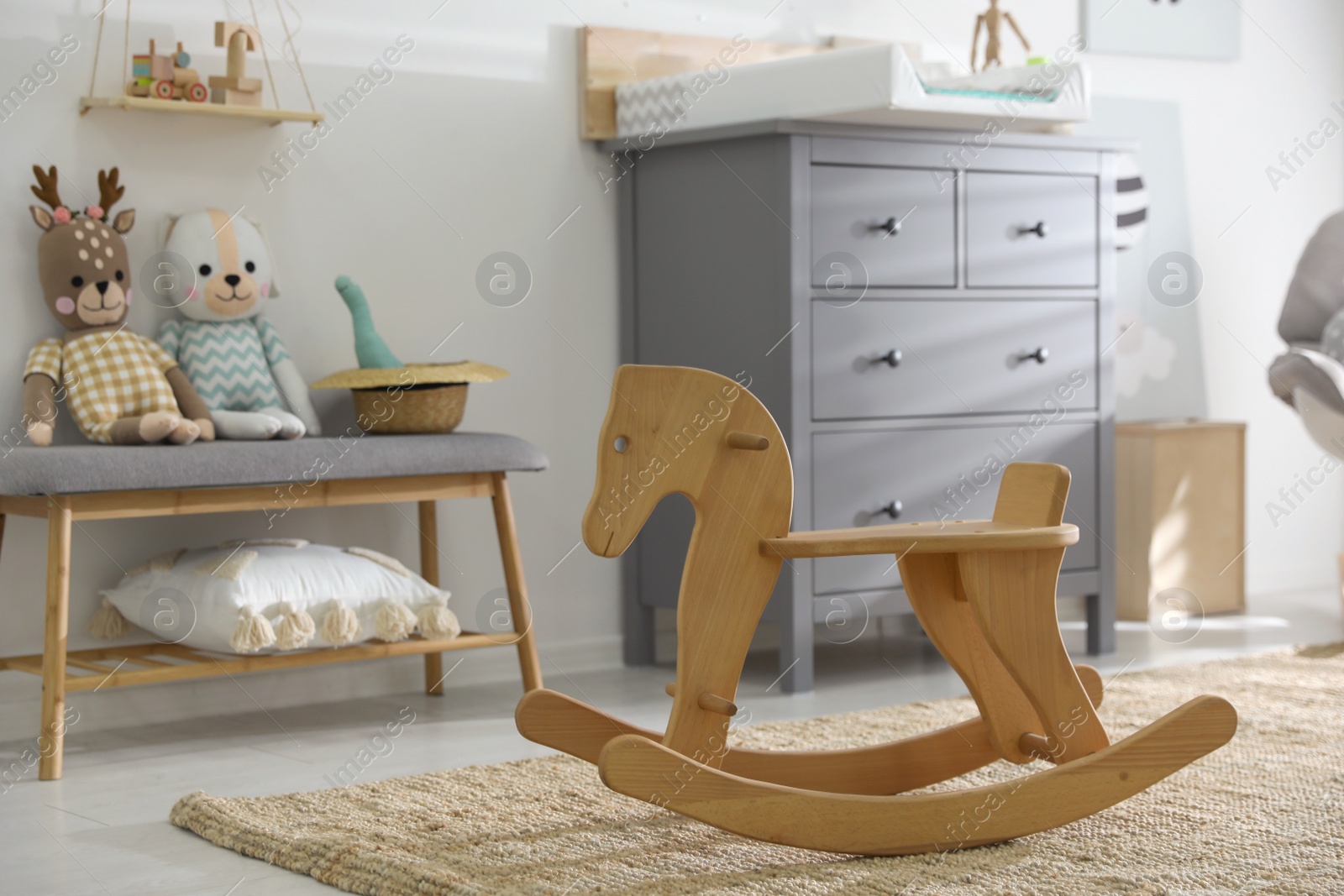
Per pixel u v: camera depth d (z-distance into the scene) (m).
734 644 1.74
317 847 1.73
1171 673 2.91
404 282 2.94
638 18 3.21
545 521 3.13
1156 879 1.58
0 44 2.52
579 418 3.16
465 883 1.57
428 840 1.79
